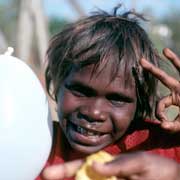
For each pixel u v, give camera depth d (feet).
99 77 5.31
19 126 4.97
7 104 4.94
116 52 5.43
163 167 3.47
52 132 5.57
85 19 5.96
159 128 6.02
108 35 5.64
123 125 5.43
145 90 5.67
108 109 5.34
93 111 5.29
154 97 5.84
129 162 3.37
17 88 5.03
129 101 5.45
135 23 5.95
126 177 3.42
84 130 5.37
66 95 5.43
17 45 25.36
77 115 5.38
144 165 3.42
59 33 6.07
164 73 5.49
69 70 5.50
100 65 5.32
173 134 5.96
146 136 5.99
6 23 37.99
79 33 5.74
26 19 25.12
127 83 5.41
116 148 5.81
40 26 24.99
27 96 5.08
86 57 5.40
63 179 4.03
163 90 5.94
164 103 5.57
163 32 27.63
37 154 5.19
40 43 24.90
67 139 5.74
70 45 5.68
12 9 37.24
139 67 5.53
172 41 43.96
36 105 5.17
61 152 5.87
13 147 4.95
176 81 5.50
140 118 6.02
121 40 5.61
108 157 3.83
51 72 6.07
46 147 5.35
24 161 5.07
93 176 3.62
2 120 4.91
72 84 5.39
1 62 5.14
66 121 5.48
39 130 5.19
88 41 5.59
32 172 5.22
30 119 5.07
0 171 4.99
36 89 5.23
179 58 5.51
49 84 6.32
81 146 5.41
